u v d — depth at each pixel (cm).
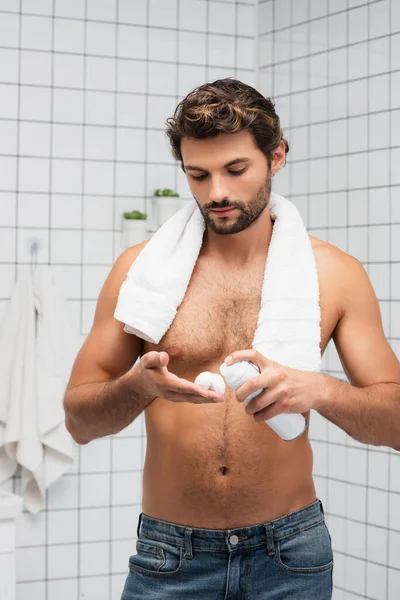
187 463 171
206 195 161
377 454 297
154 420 176
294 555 170
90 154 343
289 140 340
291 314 166
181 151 163
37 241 335
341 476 310
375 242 302
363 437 163
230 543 169
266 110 163
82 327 341
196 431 170
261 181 162
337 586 311
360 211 308
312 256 174
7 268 332
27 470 326
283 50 346
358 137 309
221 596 170
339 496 311
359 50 309
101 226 344
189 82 356
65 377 328
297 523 172
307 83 332
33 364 322
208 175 160
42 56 336
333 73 320
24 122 334
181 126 159
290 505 173
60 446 324
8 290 332
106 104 345
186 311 173
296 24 338
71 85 340
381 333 177
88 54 342
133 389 157
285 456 171
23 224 334
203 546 170
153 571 173
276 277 169
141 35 348
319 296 173
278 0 348
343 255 181
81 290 341
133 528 347
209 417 170
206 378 148
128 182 348
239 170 159
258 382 142
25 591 333
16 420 318
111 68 345
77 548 340
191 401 149
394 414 164
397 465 290
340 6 316
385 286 298
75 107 340
